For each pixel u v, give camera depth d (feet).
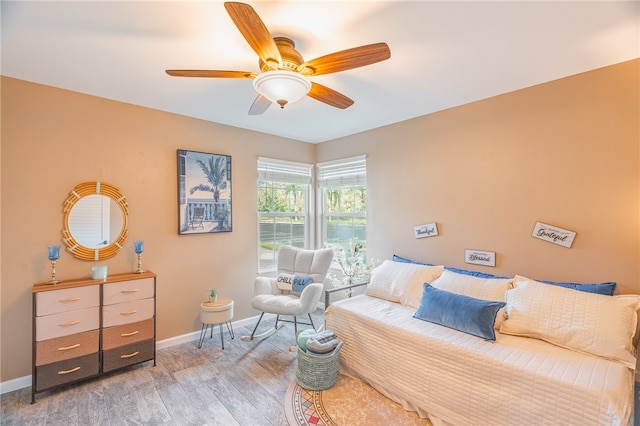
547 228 7.66
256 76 5.58
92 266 8.51
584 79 7.13
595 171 6.99
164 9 4.94
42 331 7.09
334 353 7.55
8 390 7.34
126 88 8.08
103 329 7.88
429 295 7.76
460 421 5.89
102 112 8.68
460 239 9.30
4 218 7.36
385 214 11.39
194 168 10.43
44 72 7.17
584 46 6.07
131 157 9.20
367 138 12.04
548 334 6.20
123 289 8.18
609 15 5.12
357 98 8.79
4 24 5.30
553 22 5.31
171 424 6.28
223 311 9.81
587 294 6.30
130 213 9.17
